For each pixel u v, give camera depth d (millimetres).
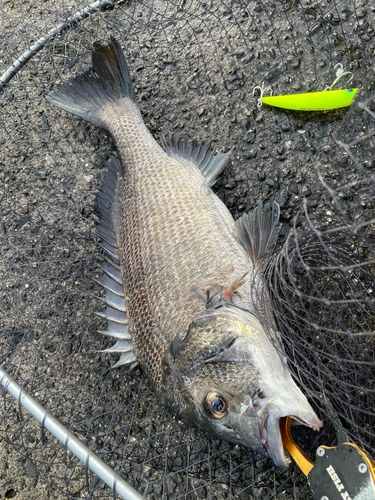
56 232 609
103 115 595
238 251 462
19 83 677
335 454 333
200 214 479
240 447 465
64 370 548
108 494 480
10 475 509
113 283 494
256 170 555
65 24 647
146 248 472
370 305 407
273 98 553
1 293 600
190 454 479
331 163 525
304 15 577
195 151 542
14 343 575
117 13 674
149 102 631
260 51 591
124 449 496
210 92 603
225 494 457
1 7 721
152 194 501
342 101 521
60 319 573
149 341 435
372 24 546
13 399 537
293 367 406
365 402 405
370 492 309
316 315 420
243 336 379
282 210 529
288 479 440
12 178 646
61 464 501
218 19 615
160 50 645
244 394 359
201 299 415
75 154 638
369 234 479
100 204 532
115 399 523
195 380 380
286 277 409
